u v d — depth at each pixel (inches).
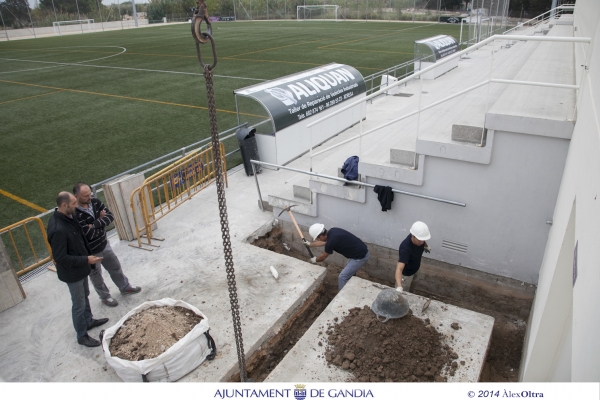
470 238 233.0
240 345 147.7
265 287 230.2
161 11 2583.7
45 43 1581.0
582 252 96.0
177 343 167.3
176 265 253.6
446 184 225.6
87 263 182.4
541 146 193.3
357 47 1139.9
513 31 935.0
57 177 399.2
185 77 840.3
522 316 234.8
